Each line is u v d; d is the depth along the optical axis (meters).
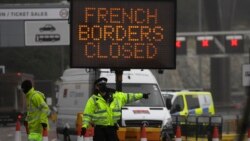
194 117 43.66
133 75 45.62
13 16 114.75
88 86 47.31
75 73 50.38
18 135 45.53
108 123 30.34
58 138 54.22
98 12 35.84
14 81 103.75
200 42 135.62
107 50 35.88
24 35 115.06
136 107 43.41
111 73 44.91
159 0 36.38
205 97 59.50
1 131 85.00
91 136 36.31
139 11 36.25
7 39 115.50
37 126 33.19
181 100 57.50
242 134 13.58
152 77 46.25
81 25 35.66
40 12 114.50
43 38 115.06
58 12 114.56
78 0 35.62
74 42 35.59
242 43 136.38
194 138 43.56
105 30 35.88
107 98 30.47
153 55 36.25
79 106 48.91
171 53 36.41
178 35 138.12
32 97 33.03
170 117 43.25
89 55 35.66
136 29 36.16
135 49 36.16
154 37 36.28
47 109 33.16
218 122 42.47
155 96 44.81
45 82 148.62
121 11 36.06
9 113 102.62
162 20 36.41
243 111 13.55
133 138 41.22
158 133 41.94
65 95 52.50
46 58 164.62
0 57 155.25
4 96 103.38
